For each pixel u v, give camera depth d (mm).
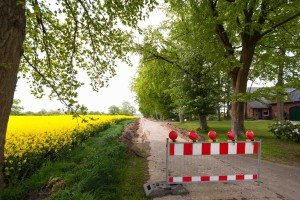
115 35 6129
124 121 33250
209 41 13844
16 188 5504
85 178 4957
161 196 4844
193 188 5375
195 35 13711
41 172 6438
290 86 13266
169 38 20016
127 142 11234
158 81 24516
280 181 5930
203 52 14648
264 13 11633
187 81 18297
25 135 8594
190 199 4695
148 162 7961
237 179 5434
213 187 5449
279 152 10023
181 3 12875
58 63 5980
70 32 5902
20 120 17672
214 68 14562
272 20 11469
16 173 5859
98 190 4512
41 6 4770
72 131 10367
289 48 14461
